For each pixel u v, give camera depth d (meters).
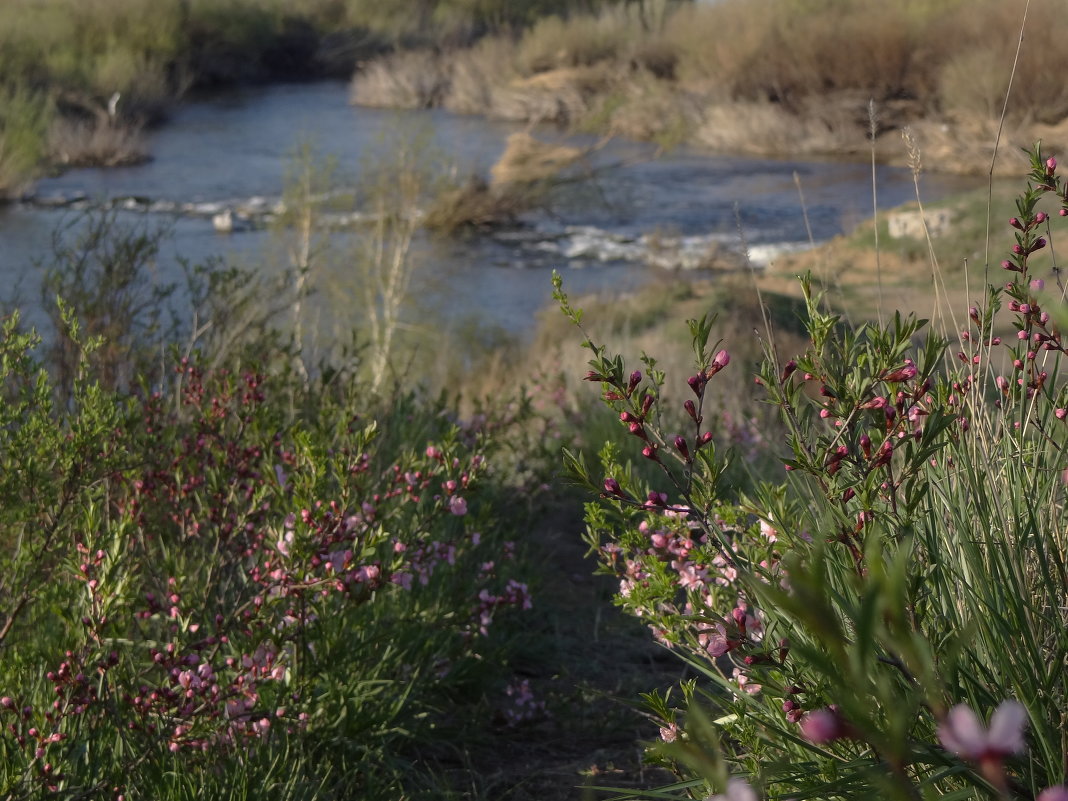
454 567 4.18
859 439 2.07
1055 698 1.93
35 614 3.47
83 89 37.28
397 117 22.33
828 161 33.69
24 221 22.62
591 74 45.34
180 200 25.98
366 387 6.27
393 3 60.06
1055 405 2.51
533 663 4.50
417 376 12.30
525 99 44.38
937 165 31.33
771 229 24.69
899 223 18.45
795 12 40.75
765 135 35.62
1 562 3.27
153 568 3.54
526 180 26.17
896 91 36.75
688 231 24.88
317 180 18.86
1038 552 2.09
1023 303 2.43
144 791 2.83
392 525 3.88
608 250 23.44
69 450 3.22
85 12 43.28
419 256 18.92
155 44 44.75
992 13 35.12
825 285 2.36
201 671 2.88
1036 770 1.78
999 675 2.00
